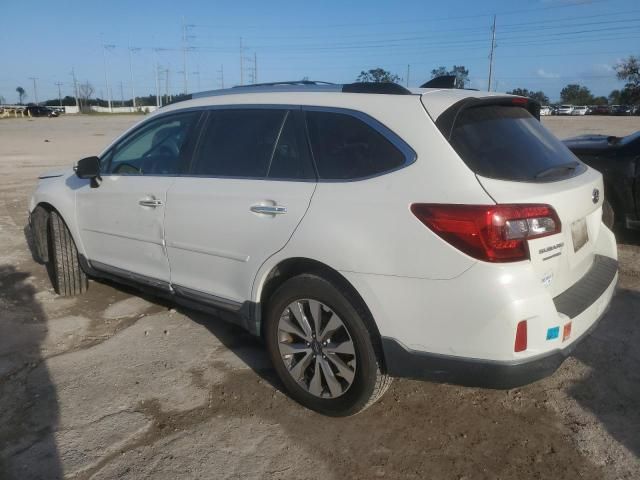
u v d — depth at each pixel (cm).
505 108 325
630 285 527
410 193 278
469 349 266
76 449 300
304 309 320
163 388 360
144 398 348
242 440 309
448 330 269
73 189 481
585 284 311
